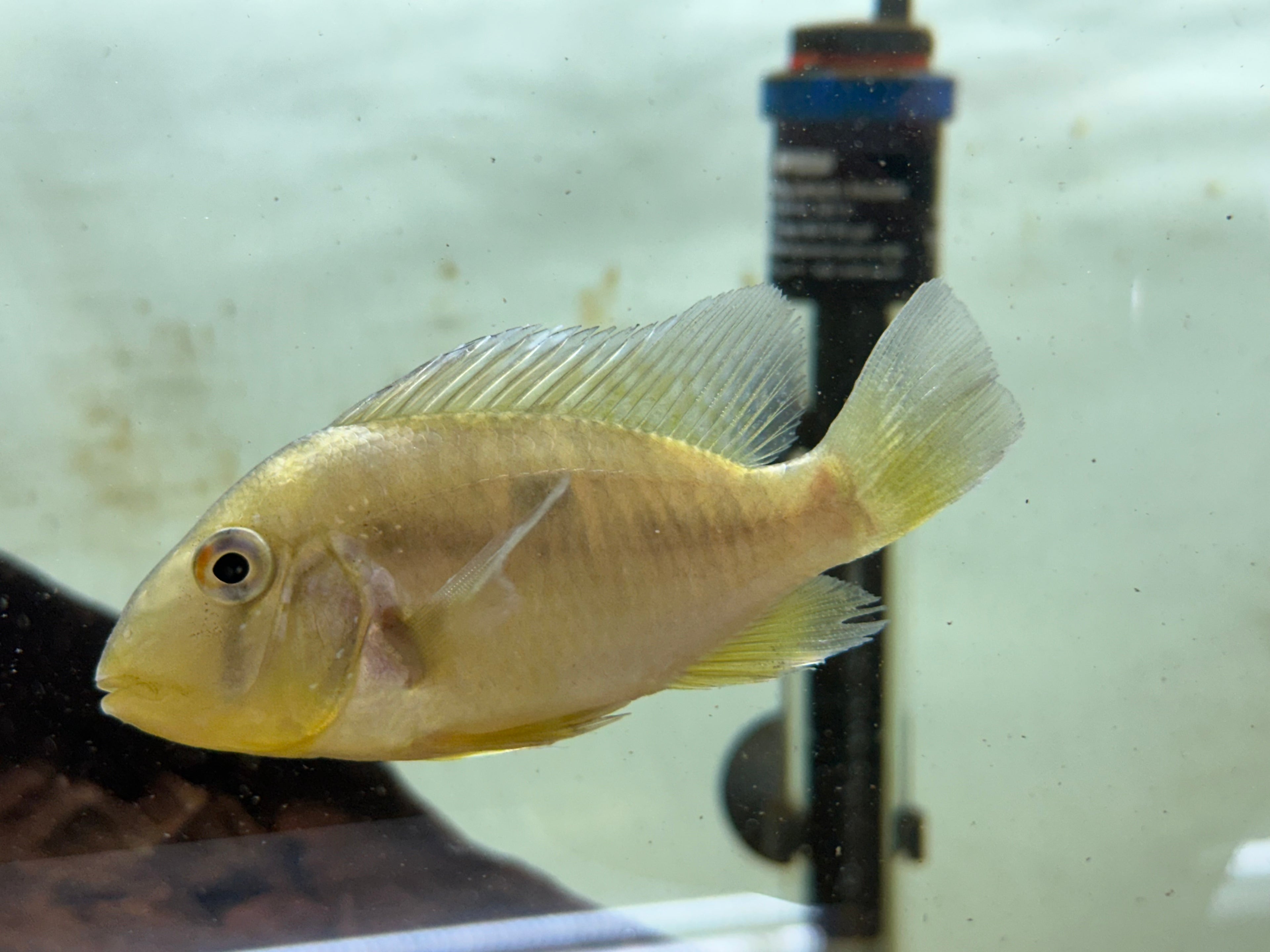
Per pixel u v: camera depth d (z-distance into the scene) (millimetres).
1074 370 389
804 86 304
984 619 382
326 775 285
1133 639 379
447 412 225
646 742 342
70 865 267
